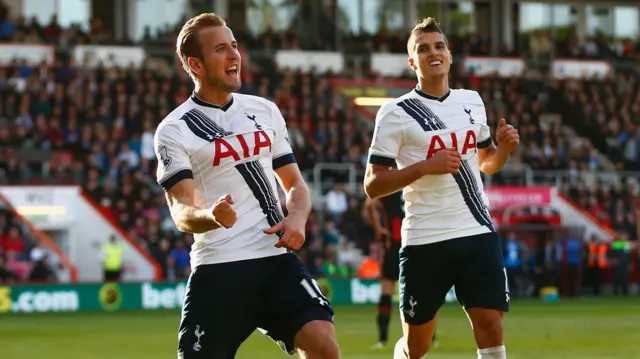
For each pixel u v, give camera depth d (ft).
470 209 26.18
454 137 26.35
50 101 106.83
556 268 97.14
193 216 19.02
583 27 151.74
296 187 20.49
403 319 27.20
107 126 105.50
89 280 93.76
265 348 45.65
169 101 112.57
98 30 126.52
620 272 99.76
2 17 121.80
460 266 26.07
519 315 68.69
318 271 93.35
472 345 45.65
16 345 48.85
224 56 20.29
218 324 20.01
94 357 42.93
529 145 120.57
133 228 95.04
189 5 136.98
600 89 134.31
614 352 42.73
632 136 126.72
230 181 20.27
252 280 20.01
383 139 26.50
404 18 145.69
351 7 143.74
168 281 85.20
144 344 49.19
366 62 132.46
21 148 98.43
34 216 92.63
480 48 138.00
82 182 98.37
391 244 44.06
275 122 20.89
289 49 129.90
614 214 109.81
